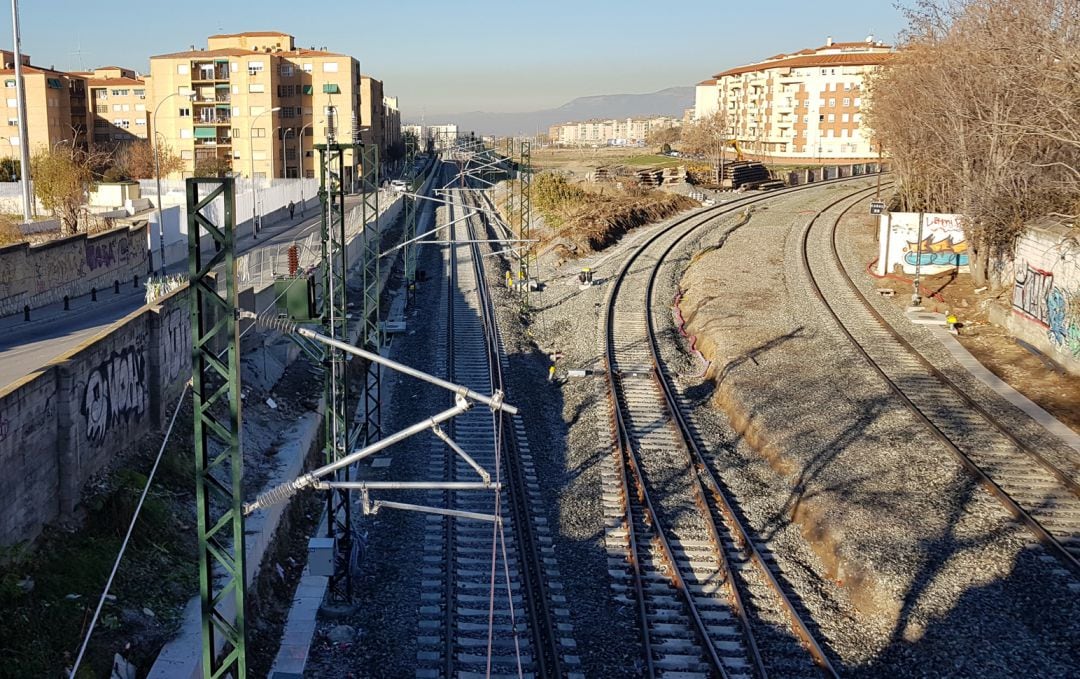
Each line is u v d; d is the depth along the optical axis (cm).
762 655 1533
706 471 2336
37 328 3055
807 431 2492
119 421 1881
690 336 3794
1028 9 3353
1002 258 3906
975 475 2166
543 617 1664
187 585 1633
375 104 13475
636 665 1516
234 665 1474
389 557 1933
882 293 4172
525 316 4469
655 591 1767
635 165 13075
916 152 4747
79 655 1267
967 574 1728
